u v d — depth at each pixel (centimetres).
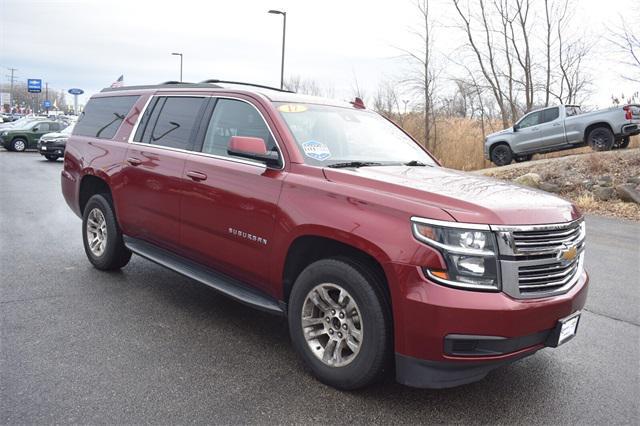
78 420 293
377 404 326
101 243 582
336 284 336
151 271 598
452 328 290
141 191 502
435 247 296
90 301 489
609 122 1592
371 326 317
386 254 307
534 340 311
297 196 362
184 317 460
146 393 326
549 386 360
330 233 334
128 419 296
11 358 365
